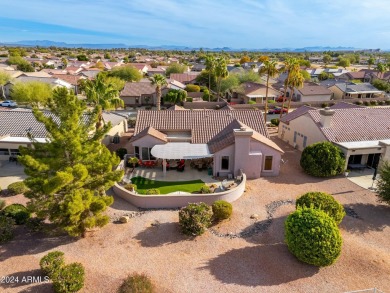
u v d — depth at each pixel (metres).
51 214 23.12
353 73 128.62
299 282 20.48
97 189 26.02
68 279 18.72
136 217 28.56
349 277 20.98
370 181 37.44
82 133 25.39
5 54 194.12
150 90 84.12
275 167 38.41
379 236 26.28
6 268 21.08
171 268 21.73
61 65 163.00
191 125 43.47
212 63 84.75
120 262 22.23
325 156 37.41
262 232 26.56
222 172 37.94
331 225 21.66
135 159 39.34
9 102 74.38
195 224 25.31
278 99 87.69
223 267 21.89
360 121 44.94
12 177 37.16
